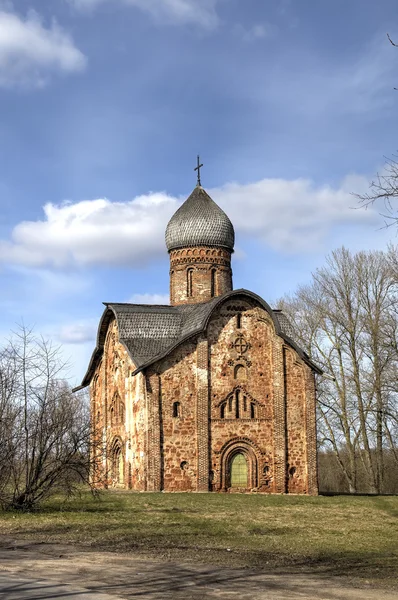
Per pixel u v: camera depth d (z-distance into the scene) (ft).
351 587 49.47
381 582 51.67
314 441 146.10
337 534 80.33
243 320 149.28
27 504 96.68
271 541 72.79
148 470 139.95
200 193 175.32
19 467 96.78
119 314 154.61
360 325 180.34
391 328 169.27
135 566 56.24
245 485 144.25
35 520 86.43
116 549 65.41
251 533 79.25
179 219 170.50
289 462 145.18
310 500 127.24
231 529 82.17
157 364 144.05
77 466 99.55
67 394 116.37
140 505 108.88
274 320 148.15
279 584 49.90
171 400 143.33
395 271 164.04
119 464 157.99
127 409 152.25
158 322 154.51
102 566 55.93
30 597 44.04
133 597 44.78
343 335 183.32
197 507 108.06
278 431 145.38
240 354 147.64
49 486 98.02
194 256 168.45
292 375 148.25
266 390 147.43
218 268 169.27
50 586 47.60
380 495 150.71
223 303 149.07
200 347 146.10
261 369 148.05
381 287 176.96
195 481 141.59
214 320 148.25
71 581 49.65
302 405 147.43
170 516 94.17
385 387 172.14
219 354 147.13
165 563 57.93
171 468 141.08
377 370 172.96
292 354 148.97
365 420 176.55
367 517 100.78
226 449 143.95
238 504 115.03
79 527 80.64
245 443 144.77
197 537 74.43
